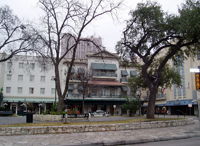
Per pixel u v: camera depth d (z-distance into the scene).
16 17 20.27
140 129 12.78
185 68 40.69
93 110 43.53
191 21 13.64
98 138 9.45
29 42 18.92
